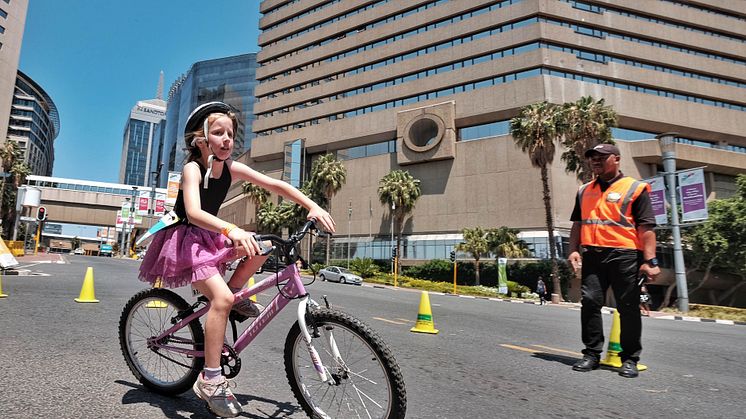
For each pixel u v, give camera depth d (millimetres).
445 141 43125
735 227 30188
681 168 42719
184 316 2547
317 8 59906
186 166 2342
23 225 63781
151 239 2514
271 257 2309
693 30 45781
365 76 51844
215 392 2129
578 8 41562
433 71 46750
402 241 44625
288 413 2484
